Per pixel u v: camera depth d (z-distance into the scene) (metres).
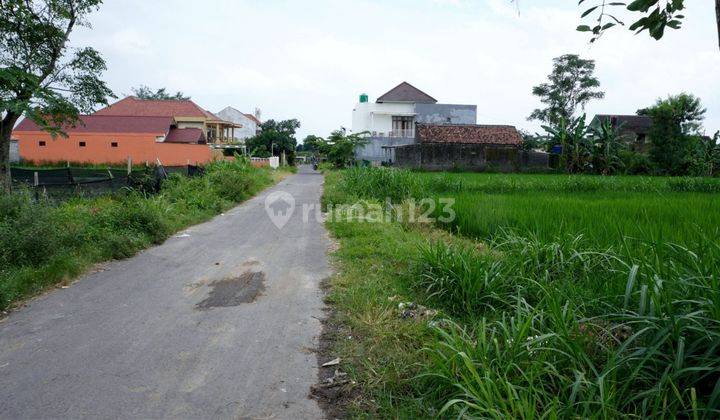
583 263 5.22
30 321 4.93
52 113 14.45
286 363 3.93
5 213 7.46
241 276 6.64
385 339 4.26
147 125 37.59
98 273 6.78
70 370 3.82
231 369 3.83
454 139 41.59
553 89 51.12
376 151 51.53
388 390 3.44
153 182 13.49
